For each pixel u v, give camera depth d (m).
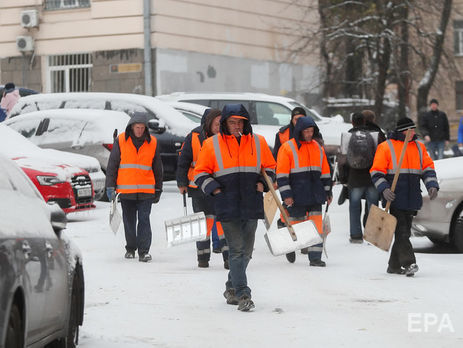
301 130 27.47
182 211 40.78
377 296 22.38
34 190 15.22
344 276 25.58
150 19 68.38
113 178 29.19
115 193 29.19
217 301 21.94
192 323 19.38
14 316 12.62
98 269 26.98
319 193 27.50
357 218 32.25
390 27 77.50
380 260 28.67
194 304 21.56
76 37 70.25
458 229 30.06
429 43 80.69
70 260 16.05
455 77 87.12
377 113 78.62
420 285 23.97
